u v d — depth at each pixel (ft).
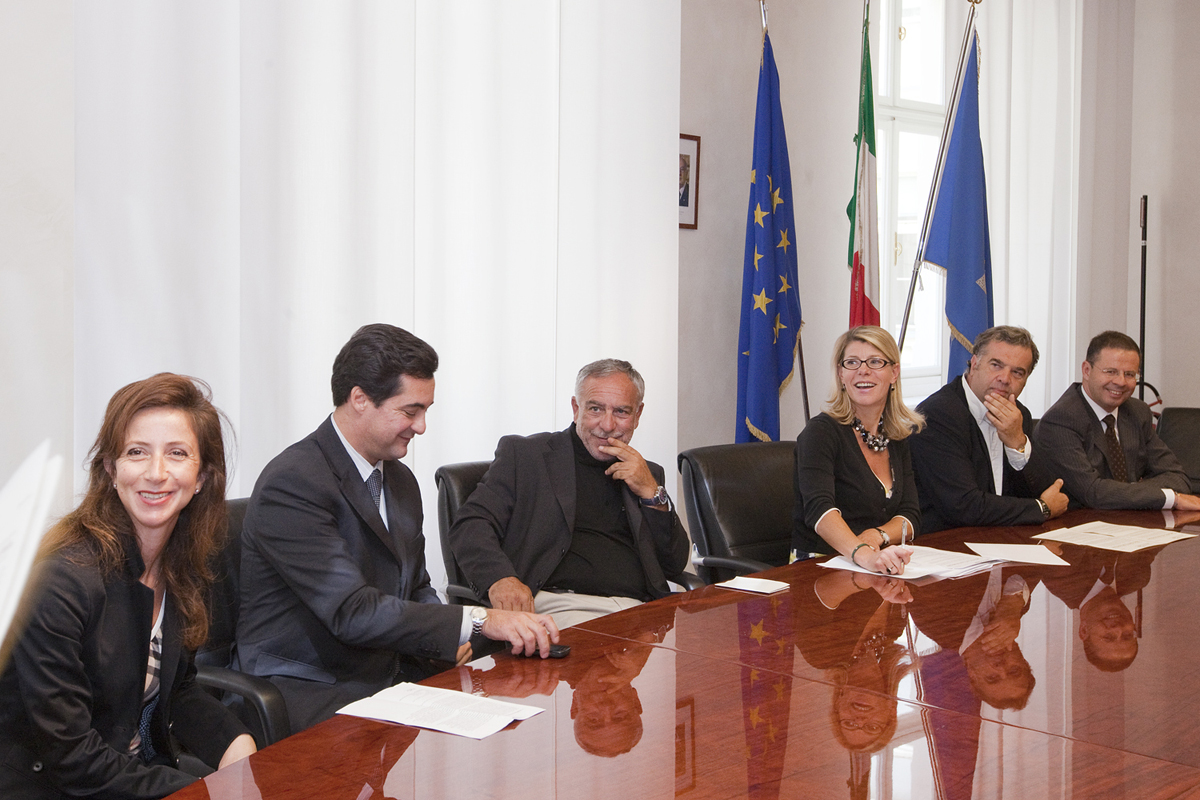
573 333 13.15
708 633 6.37
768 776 4.20
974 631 6.40
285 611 6.82
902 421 9.91
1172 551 8.86
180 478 5.44
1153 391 20.65
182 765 6.00
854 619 6.68
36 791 5.04
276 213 10.17
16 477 8.29
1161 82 21.75
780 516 10.19
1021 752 4.48
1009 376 10.43
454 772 4.22
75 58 9.04
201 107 9.74
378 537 7.07
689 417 15.10
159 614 5.76
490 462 9.41
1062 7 20.38
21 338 8.36
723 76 15.15
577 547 8.93
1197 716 4.92
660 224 13.87
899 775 4.22
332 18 10.44
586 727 4.74
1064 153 20.62
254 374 10.10
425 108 11.64
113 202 9.29
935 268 16.43
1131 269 22.31
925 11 19.20
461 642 6.24
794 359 16.06
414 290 11.24
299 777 4.17
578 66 12.92
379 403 6.89
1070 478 11.47
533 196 12.53
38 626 4.99
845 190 17.15
